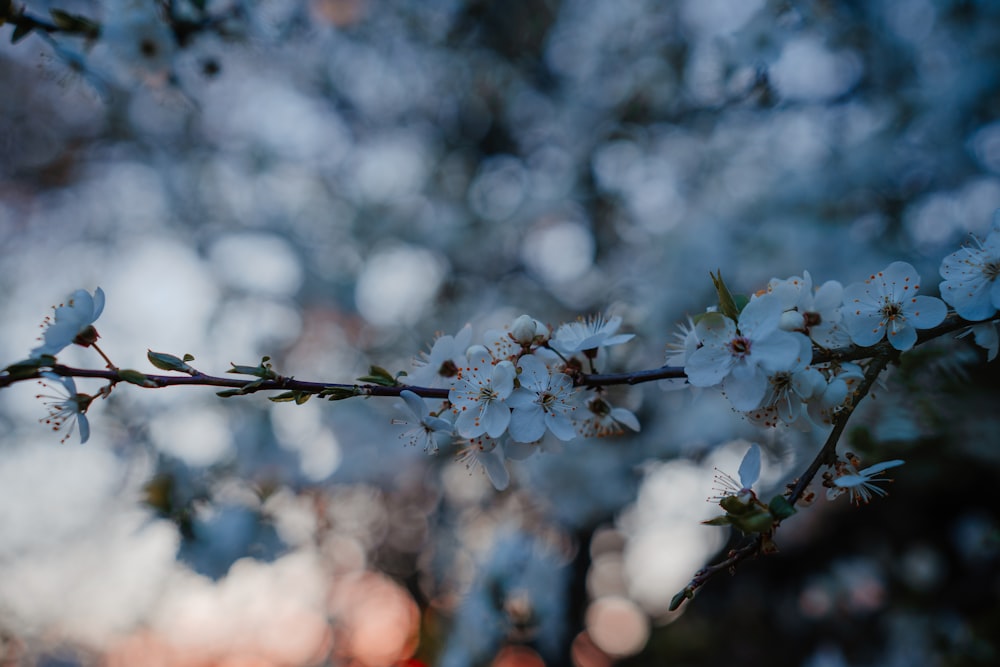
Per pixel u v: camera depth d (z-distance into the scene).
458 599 3.36
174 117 4.61
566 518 3.72
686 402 3.66
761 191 3.95
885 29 3.66
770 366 1.26
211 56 2.47
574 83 4.41
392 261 4.63
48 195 5.03
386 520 4.54
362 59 4.39
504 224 4.54
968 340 2.24
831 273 3.54
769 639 4.40
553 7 4.34
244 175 4.70
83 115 4.83
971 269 1.31
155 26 2.27
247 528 2.98
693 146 4.12
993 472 3.39
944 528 3.93
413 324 4.38
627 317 3.60
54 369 1.27
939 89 3.59
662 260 3.88
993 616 3.00
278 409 3.84
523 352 1.40
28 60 4.62
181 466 3.06
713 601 4.59
